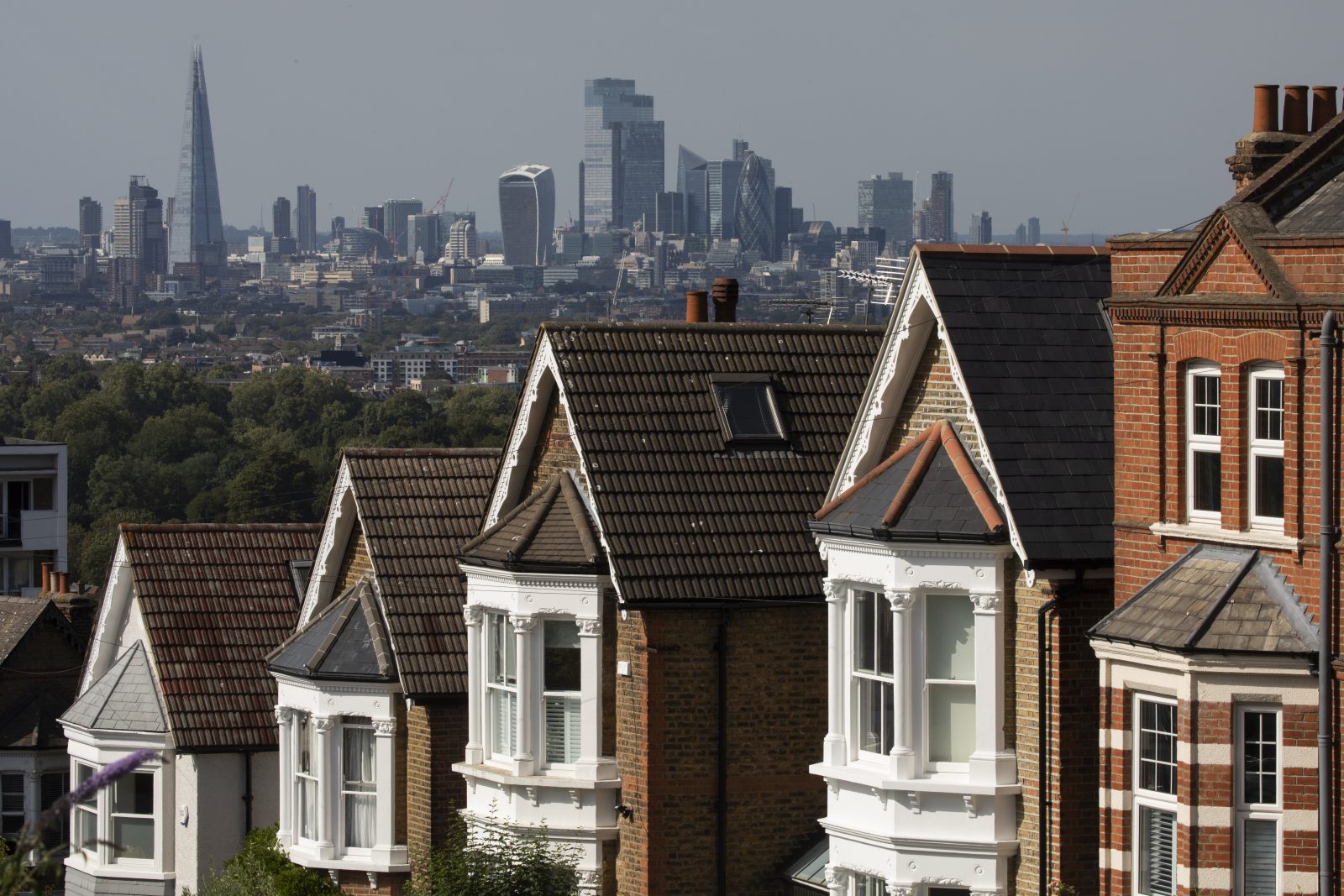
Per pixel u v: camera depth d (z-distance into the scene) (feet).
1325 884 197.98
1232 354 211.00
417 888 283.79
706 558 269.03
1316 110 250.16
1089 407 242.58
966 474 238.89
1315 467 202.08
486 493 329.72
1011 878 234.79
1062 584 229.45
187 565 393.91
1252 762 204.13
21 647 462.19
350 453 330.75
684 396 284.61
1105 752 216.33
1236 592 206.59
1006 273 252.01
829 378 293.02
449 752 309.01
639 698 269.23
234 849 377.50
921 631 238.68
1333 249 203.62
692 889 268.00
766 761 271.08
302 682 325.42
